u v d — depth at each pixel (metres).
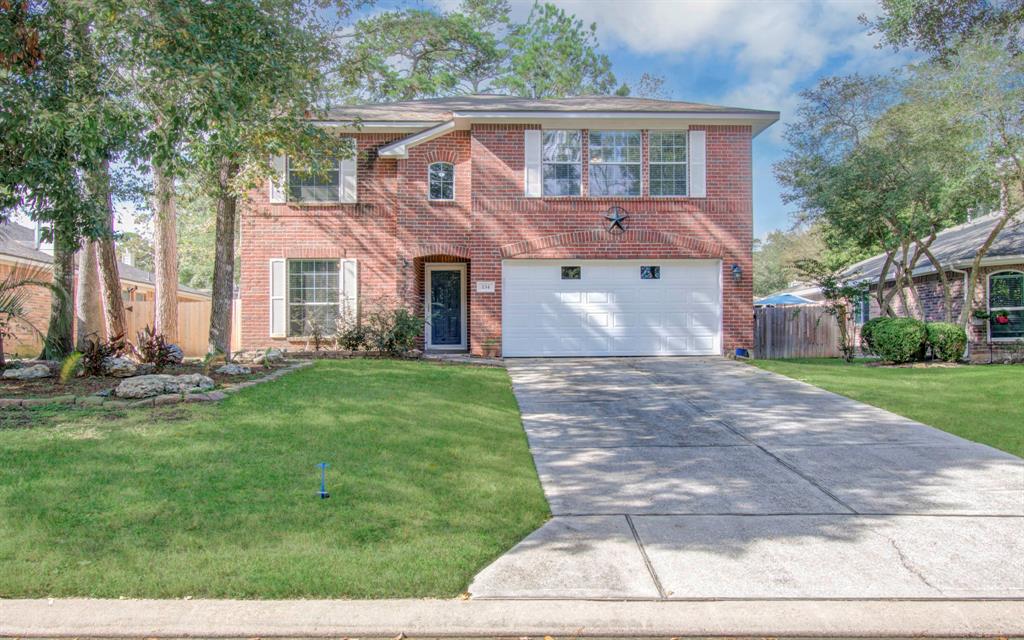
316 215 16.39
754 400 10.52
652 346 15.71
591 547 4.75
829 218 16.88
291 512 5.05
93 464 5.92
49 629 3.57
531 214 15.61
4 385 9.29
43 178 8.34
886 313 17.23
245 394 8.98
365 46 14.61
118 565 4.13
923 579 4.29
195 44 7.84
